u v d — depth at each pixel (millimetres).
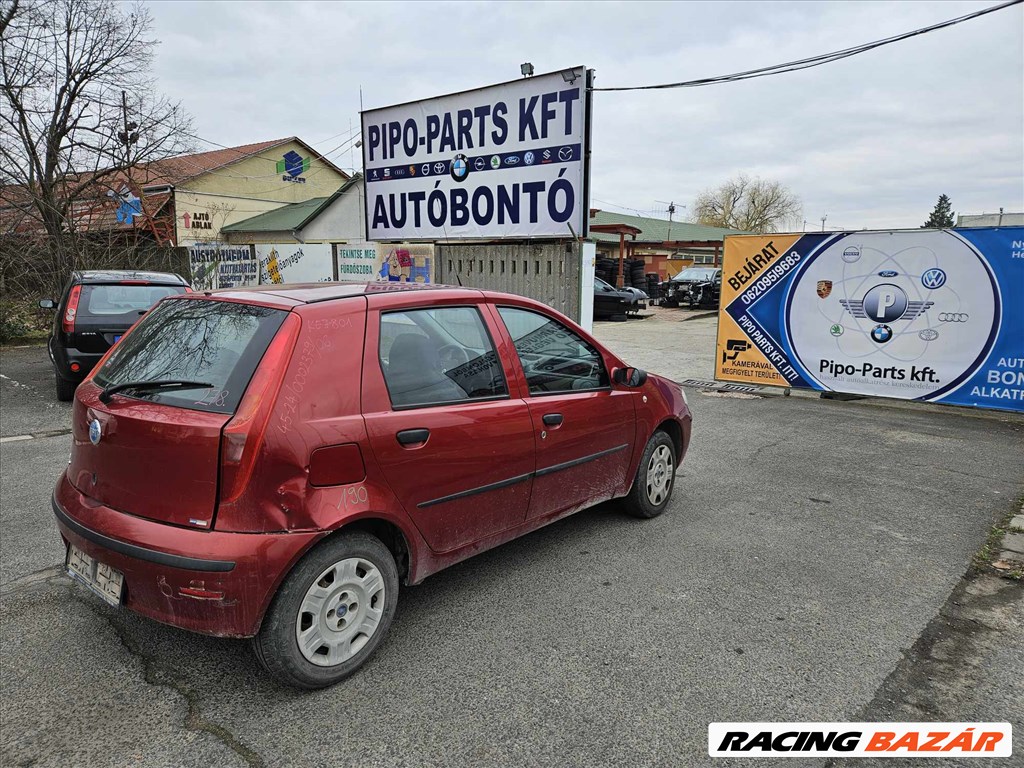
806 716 2641
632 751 2439
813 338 8844
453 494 3164
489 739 2492
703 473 5773
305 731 2527
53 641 3125
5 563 3932
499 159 9812
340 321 2863
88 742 2461
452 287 3520
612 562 3988
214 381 2680
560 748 2449
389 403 2922
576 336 4070
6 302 14414
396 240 11469
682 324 20609
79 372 7730
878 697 2762
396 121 10984
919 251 7965
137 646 3092
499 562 3986
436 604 3482
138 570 2559
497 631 3227
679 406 4836
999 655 3062
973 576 3859
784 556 4098
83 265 16156
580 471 3945
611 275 30688
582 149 8938
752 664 2975
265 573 2494
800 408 8461
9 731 2514
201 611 2498
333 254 12914
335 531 2721
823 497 5176
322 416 2676
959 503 5059
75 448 3021
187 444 2520
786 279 8953
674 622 3318
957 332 7863
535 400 3623
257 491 2500
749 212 76625
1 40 16016
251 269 15336
